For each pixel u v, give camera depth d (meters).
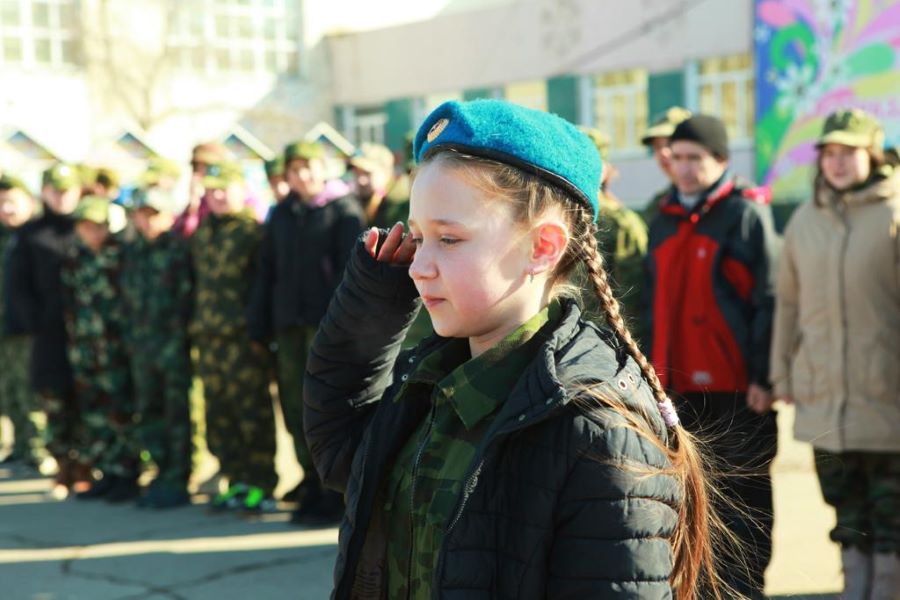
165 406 5.09
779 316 3.13
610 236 3.55
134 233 5.37
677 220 3.20
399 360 1.38
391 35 17.80
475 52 16.73
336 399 1.41
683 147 3.12
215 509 4.87
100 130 16.44
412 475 1.21
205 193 5.16
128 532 4.59
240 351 4.73
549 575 1.07
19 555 4.27
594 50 15.27
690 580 1.20
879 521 3.01
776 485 4.68
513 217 1.11
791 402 3.12
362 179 5.17
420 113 17.69
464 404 1.17
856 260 2.96
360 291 1.34
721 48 13.85
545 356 1.10
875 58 12.09
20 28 15.87
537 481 1.07
